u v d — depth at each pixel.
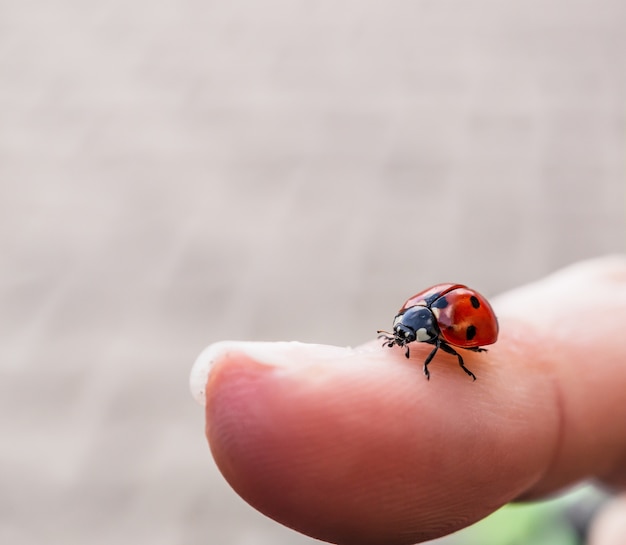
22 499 0.17
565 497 0.13
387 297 0.23
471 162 0.30
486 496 0.08
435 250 0.25
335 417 0.08
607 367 0.09
